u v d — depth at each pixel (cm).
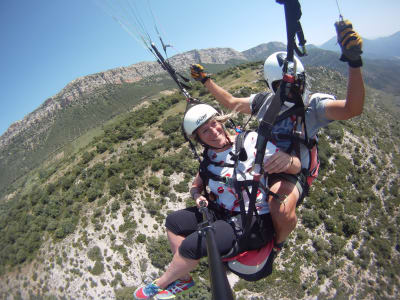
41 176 13112
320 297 3841
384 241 4606
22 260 5922
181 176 5688
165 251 4916
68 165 8362
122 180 5972
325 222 4522
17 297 5494
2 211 11731
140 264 4888
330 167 5350
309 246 4256
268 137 219
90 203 6019
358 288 4012
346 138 6094
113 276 4906
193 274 3478
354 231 4516
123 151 6856
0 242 6469
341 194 4991
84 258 5275
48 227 5975
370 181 5472
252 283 3891
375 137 6888
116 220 5494
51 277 5391
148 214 5406
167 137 6575
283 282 3969
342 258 4256
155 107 8594
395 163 6169
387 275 4288
